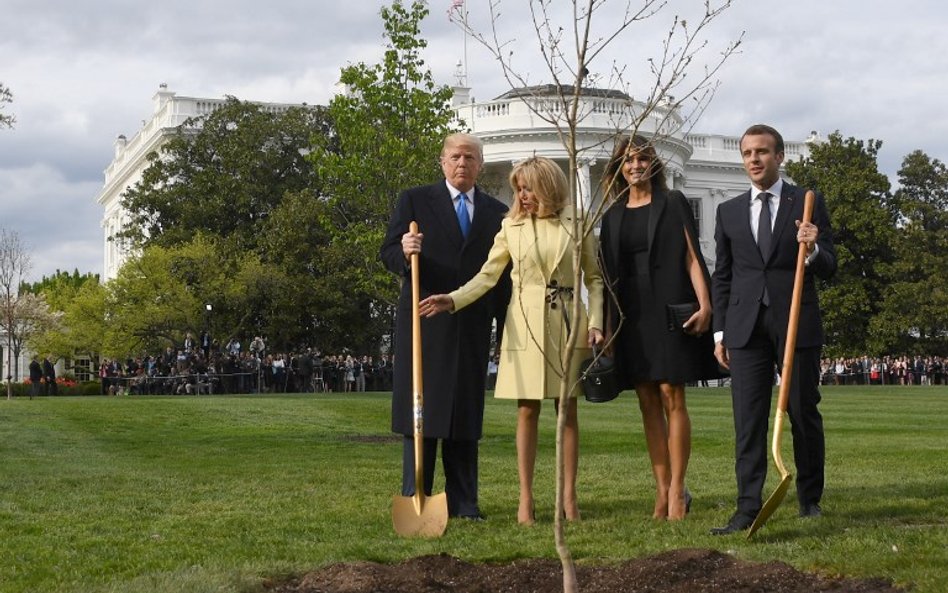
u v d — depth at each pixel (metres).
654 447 6.91
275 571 5.15
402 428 7.12
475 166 7.29
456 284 7.17
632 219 6.86
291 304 46.81
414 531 6.30
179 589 4.73
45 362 42.53
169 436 14.88
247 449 12.68
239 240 49.47
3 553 5.80
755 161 6.46
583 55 4.26
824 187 56.34
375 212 23.89
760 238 6.45
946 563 4.91
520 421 6.77
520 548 5.66
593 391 6.66
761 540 5.78
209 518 6.97
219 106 61.72
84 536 6.33
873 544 5.42
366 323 49.31
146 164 69.94
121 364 48.50
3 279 47.25
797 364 6.38
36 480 9.11
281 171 52.88
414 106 23.33
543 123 51.00
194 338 47.19
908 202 56.69
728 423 17.22
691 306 6.70
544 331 6.71
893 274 55.12
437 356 7.04
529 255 6.79
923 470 9.27
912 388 40.78
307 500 7.82
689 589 4.69
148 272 46.44
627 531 6.16
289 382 41.94
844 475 8.87
